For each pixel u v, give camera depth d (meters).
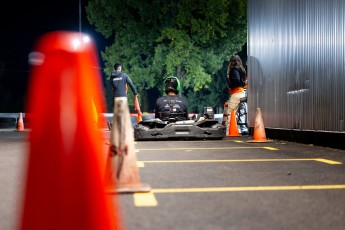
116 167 6.49
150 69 58.97
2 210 5.49
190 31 57.06
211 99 70.56
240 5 56.50
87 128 3.29
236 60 22.00
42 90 3.24
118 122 6.51
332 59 13.39
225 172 8.67
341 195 6.39
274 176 8.16
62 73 3.24
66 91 3.23
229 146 14.68
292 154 12.00
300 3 15.56
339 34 12.91
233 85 21.72
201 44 57.41
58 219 3.14
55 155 3.19
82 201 3.20
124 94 18.89
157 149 13.63
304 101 15.38
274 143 15.80
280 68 17.44
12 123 43.16
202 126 18.28
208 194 6.46
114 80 18.80
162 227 4.67
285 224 4.79
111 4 57.06
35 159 3.20
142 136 17.28
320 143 14.30
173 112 18.42
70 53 3.28
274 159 10.84
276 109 17.91
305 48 15.21
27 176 3.20
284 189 6.87
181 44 54.75
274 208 5.56
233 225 4.75
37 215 3.13
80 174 3.21
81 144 3.24
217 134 17.64
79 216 3.18
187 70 56.91
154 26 56.78
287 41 16.70
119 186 6.48
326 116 13.88
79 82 3.28
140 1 55.94
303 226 4.71
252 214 5.24
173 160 10.67
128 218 5.05
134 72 58.56
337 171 8.79
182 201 5.96
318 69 14.31
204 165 9.73
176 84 19.22
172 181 7.62
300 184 7.32
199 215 5.19
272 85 18.33
